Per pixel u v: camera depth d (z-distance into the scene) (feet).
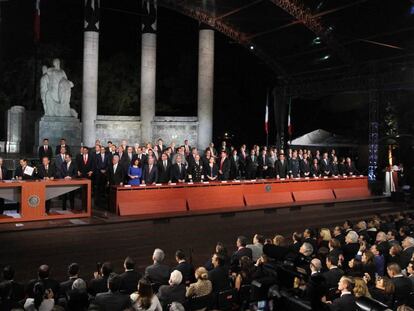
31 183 42.45
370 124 82.74
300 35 87.20
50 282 21.99
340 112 123.75
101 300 19.60
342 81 88.17
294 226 50.31
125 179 53.62
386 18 73.05
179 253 26.18
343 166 74.02
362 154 108.27
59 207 51.49
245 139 131.23
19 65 112.06
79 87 116.26
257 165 68.18
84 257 35.27
